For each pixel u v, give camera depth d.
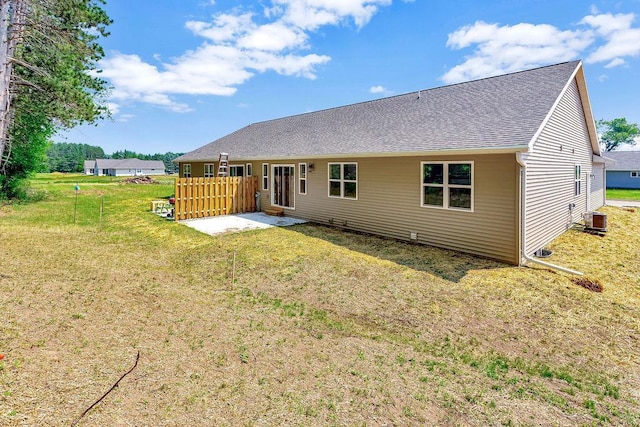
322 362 4.30
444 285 7.30
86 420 2.87
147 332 4.71
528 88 10.85
